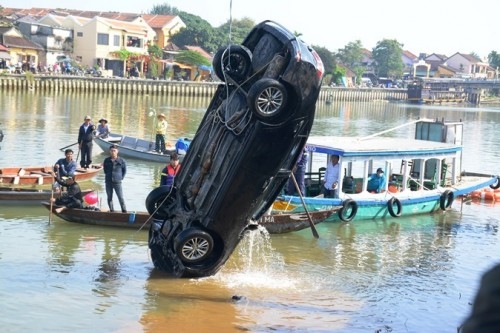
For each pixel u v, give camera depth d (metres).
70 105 59.62
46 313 11.35
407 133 54.03
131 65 95.56
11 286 12.48
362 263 15.55
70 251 14.89
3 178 20.91
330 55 121.88
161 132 29.56
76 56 92.06
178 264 13.41
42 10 111.62
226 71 12.83
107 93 80.31
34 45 85.19
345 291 13.50
